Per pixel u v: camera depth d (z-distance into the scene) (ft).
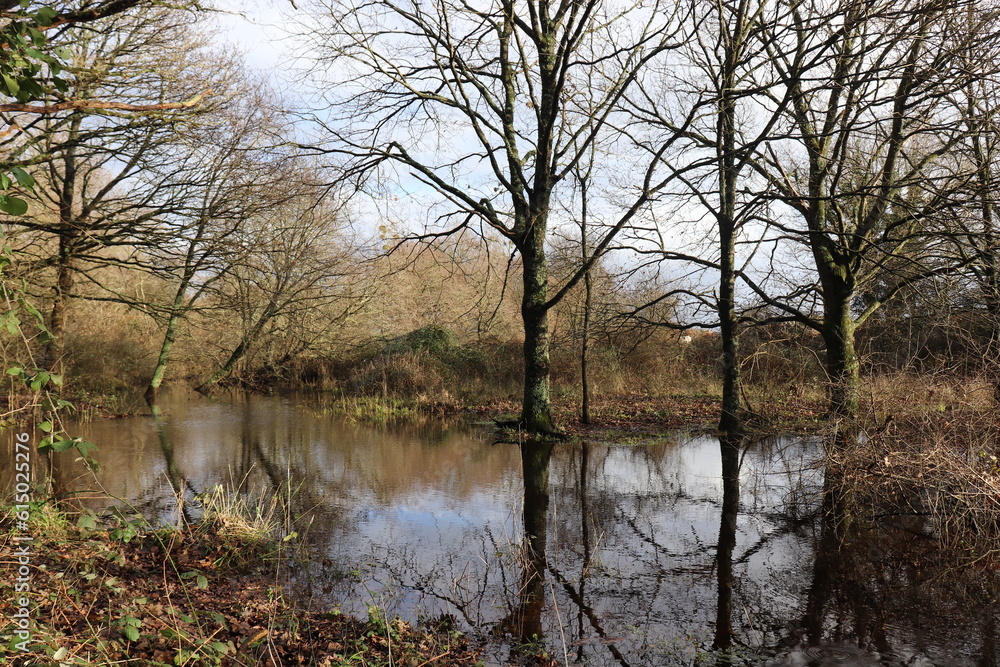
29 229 42.50
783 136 36.68
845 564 21.13
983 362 26.50
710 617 17.61
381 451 40.68
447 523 25.76
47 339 11.87
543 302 47.98
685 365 72.28
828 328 45.39
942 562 20.79
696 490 31.30
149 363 78.64
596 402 60.90
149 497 28.14
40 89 10.99
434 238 46.52
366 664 14.30
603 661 15.29
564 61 42.14
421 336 77.87
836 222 44.50
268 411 60.08
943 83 34.96
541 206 46.93
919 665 14.97
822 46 34.60
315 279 74.23
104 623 14.26
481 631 16.72
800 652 15.66
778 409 52.70
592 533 24.71
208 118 44.88
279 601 17.76
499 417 54.85
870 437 25.71
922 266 39.42
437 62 45.80
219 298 58.95
